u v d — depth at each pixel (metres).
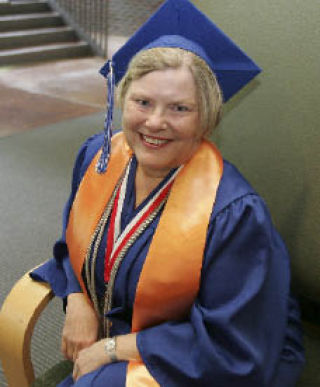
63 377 1.26
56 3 8.22
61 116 4.99
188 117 1.02
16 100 5.44
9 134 4.39
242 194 1.07
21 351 1.25
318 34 1.13
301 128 1.20
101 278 1.21
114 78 1.20
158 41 1.06
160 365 1.05
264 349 1.04
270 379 1.05
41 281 1.33
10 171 3.66
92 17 8.62
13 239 2.83
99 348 1.12
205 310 1.05
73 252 1.27
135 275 1.12
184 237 1.07
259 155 1.29
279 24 1.19
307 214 1.22
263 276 1.01
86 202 1.26
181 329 1.07
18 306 1.28
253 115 1.28
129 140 1.11
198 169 1.12
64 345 1.29
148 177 1.17
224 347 1.03
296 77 1.18
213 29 1.09
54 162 3.87
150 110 1.03
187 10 1.09
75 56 7.89
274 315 1.05
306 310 1.40
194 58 1.02
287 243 1.28
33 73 6.71
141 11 9.08
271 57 1.22
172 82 0.99
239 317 1.02
